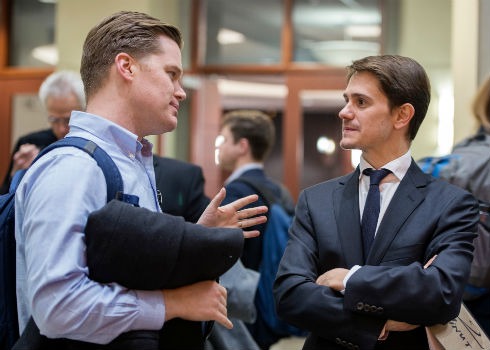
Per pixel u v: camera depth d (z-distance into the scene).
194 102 6.11
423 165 2.32
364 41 5.87
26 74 6.04
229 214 1.36
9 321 1.29
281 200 2.92
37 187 1.17
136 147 1.33
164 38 1.34
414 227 1.54
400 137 1.64
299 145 5.93
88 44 1.34
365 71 1.63
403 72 1.61
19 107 6.03
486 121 2.35
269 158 6.65
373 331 1.43
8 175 2.59
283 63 6.01
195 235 1.17
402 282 1.41
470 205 1.57
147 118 1.32
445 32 5.35
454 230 1.51
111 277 1.14
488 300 2.12
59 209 1.14
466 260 1.48
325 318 1.47
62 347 1.19
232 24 6.14
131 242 1.13
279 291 1.57
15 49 6.17
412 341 1.51
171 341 1.26
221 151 3.13
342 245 1.58
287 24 6.00
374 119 1.60
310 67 5.93
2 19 6.15
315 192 1.72
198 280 1.21
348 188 1.67
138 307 1.15
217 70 6.09
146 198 1.31
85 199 1.17
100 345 1.15
